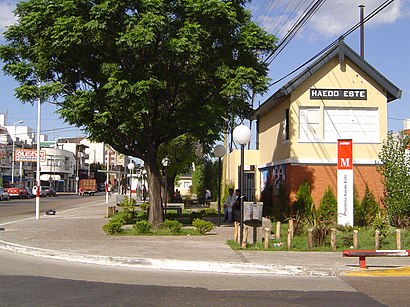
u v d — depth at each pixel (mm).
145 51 17328
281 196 22234
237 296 8844
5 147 81438
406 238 16078
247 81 18234
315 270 11242
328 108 21969
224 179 37750
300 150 21688
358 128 21984
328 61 21812
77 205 45031
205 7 17219
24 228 20500
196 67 18719
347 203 18609
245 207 15281
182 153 35031
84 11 17062
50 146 114375
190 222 23406
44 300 8227
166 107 19219
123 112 17906
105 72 17219
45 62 18125
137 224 18266
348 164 18609
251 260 12242
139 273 11219
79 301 8195
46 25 17328
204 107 18719
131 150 20531
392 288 9719
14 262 12562
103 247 14531
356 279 10719
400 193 18984
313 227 16328
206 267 11711
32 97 18297
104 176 127312
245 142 14977
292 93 21797
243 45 18797
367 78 22047
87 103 17500
